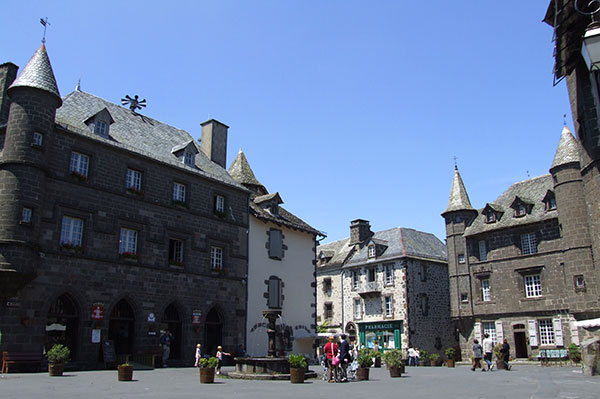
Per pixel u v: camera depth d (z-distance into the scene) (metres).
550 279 33.56
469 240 38.97
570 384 14.22
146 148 25.91
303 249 34.16
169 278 24.88
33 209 19.61
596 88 16.94
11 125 19.91
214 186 28.45
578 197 30.48
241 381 16.77
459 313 38.19
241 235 29.48
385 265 43.47
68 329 20.86
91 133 22.95
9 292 18.66
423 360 36.25
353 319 45.09
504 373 21.98
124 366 15.95
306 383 16.44
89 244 21.84
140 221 24.08
